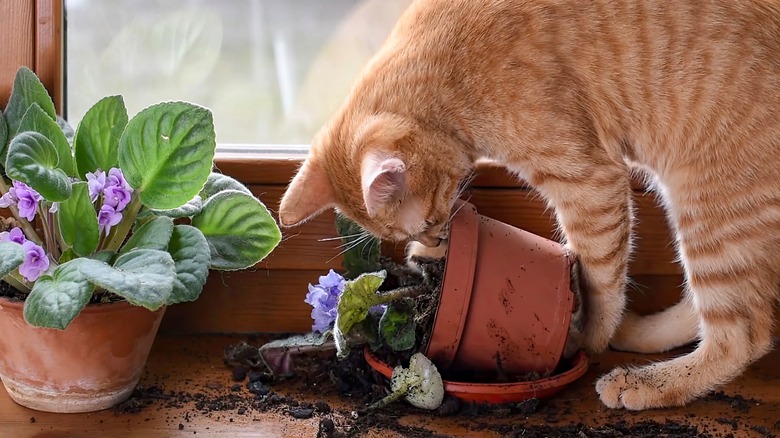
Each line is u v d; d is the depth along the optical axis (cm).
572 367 119
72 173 110
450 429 111
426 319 116
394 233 119
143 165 107
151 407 113
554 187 119
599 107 120
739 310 117
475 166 125
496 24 119
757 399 117
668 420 114
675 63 119
